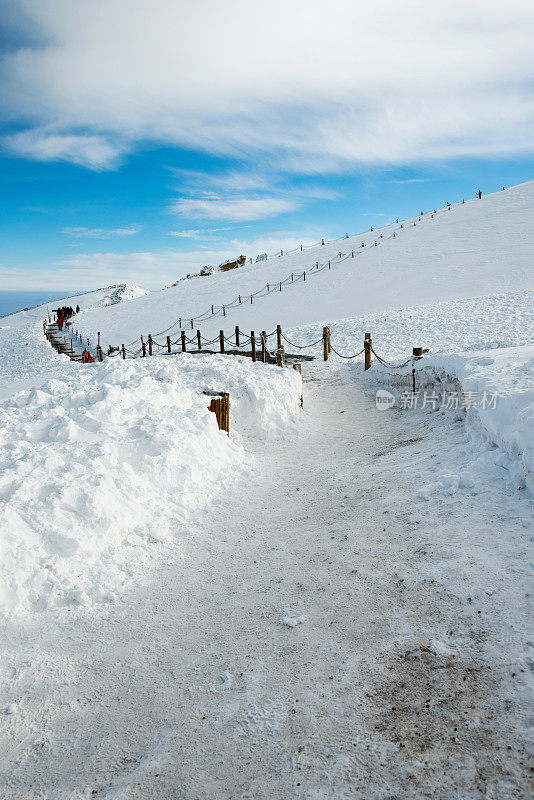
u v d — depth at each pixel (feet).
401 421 31.09
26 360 98.68
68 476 17.07
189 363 40.50
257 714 9.34
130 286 282.15
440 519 15.28
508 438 16.49
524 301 67.77
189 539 17.29
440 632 10.52
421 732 8.27
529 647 9.45
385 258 133.08
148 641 12.04
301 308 106.63
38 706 10.25
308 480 22.50
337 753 8.17
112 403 23.90
